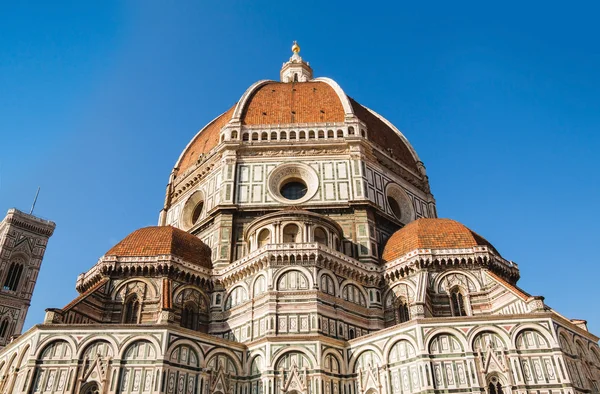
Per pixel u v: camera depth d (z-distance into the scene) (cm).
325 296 5228
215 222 6456
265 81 8738
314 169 6819
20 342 4662
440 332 4519
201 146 8225
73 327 4459
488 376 4303
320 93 8088
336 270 5547
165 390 4231
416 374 4409
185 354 4538
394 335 4709
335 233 5997
